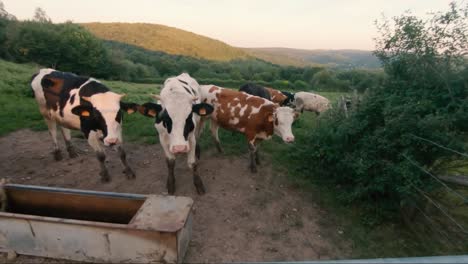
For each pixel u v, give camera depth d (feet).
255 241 11.99
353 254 11.66
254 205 14.43
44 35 151.64
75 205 11.44
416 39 12.80
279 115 16.33
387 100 13.62
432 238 12.44
